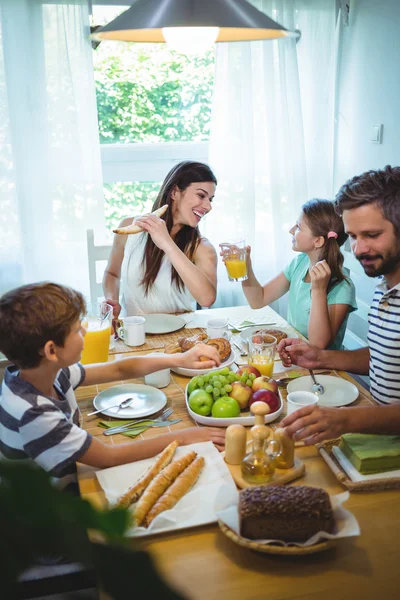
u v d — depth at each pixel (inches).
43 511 13.9
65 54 110.3
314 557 40.9
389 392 62.8
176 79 126.5
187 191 89.8
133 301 96.3
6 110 110.8
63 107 112.7
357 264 122.6
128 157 129.5
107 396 64.1
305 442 50.0
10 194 114.3
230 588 38.4
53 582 48.4
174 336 81.4
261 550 39.9
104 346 70.0
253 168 123.0
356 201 58.1
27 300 47.5
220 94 119.9
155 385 66.1
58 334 48.1
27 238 116.1
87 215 120.0
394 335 61.2
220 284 129.2
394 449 49.5
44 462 48.6
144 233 95.0
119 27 45.1
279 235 127.7
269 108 120.8
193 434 54.0
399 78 108.9
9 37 107.9
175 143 130.7
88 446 49.3
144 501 44.8
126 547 14.4
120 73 124.0
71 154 115.0
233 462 50.8
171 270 93.4
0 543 14.1
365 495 47.3
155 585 14.0
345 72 126.9
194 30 49.6
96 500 46.9
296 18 121.5
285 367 70.7
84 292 122.0
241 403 59.2
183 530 43.6
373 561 40.5
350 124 128.0
